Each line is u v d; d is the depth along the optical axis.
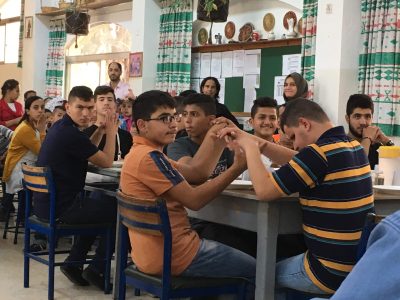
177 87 6.98
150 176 2.28
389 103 4.80
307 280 2.17
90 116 3.41
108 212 3.31
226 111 4.14
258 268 2.29
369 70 4.94
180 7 6.89
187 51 6.90
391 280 0.75
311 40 5.39
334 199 2.07
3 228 5.09
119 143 4.30
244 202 2.38
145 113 2.38
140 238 2.29
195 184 2.60
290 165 2.09
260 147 2.46
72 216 3.22
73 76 9.22
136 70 7.34
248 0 6.46
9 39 10.71
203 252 2.28
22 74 9.65
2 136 5.19
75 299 3.24
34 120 4.63
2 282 3.52
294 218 2.30
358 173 2.11
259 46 6.27
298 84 4.68
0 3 10.94
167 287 2.21
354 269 0.81
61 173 3.25
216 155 2.61
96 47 8.71
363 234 1.89
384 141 3.81
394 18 4.75
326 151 2.07
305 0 5.42
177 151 3.03
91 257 3.56
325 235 2.09
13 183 4.52
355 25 5.02
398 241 0.77
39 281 3.58
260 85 6.28
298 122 2.21
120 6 8.12
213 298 2.64
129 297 3.32
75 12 7.70
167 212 2.18
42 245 4.34
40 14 9.14
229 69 6.63
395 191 2.48
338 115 5.00
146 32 7.21
